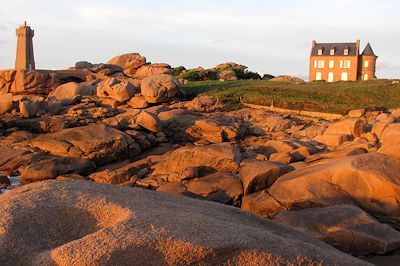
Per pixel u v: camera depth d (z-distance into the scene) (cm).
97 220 782
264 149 2991
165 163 2741
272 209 1836
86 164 2919
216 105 4797
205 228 747
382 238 1377
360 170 1809
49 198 815
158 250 691
